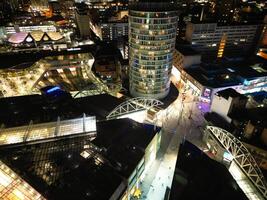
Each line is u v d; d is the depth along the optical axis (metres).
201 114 120.50
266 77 132.50
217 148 89.44
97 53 171.12
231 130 92.31
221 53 179.88
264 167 80.88
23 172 59.94
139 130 83.25
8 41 198.12
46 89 100.94
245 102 97.50
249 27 172.62
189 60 145.50
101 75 146.75
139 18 104.00
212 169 68.50
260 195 72.06
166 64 118.19
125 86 142.88
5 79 132.25
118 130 81.69
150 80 120.62
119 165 66.25
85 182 57.72
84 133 76.56
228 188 62.12
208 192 60.50
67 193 54.19
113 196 55.50
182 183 63.59
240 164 79.38
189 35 170.25
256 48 181.12
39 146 71.25
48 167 62.50
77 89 133.62
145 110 109.12
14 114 85.81
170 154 94.00
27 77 138.75
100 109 104.88
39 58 153.62
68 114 86.69
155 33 106.19
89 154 68.06
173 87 143.25
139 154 71.38
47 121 81.06
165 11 101.69
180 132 107.00
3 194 53.50
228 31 171.25
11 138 72.75
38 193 53.81
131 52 118.44
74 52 164.75
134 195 74.31
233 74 136.88
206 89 124.25
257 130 83.62
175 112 122.31
